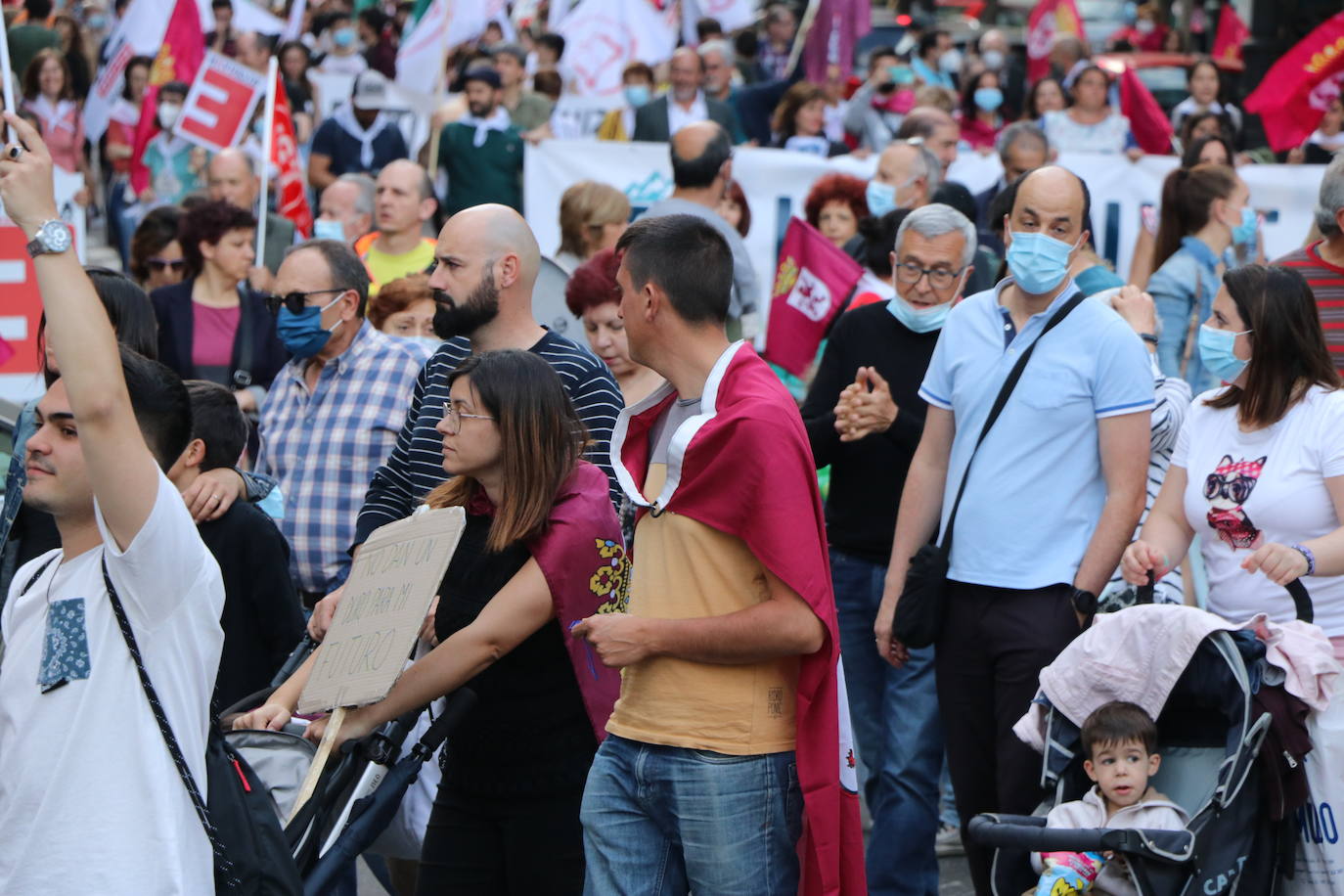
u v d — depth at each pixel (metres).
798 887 13.38
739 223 32.81
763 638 12.75
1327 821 15.11
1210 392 17.31
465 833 14.84
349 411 19.89
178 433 12.34
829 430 20.14
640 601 13.50
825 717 13.05
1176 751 15.59
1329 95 40.84
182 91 46.03
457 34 44.66
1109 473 16.70
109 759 11.41
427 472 17.44
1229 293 16.53
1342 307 20.91
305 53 58.28
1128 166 37.22
